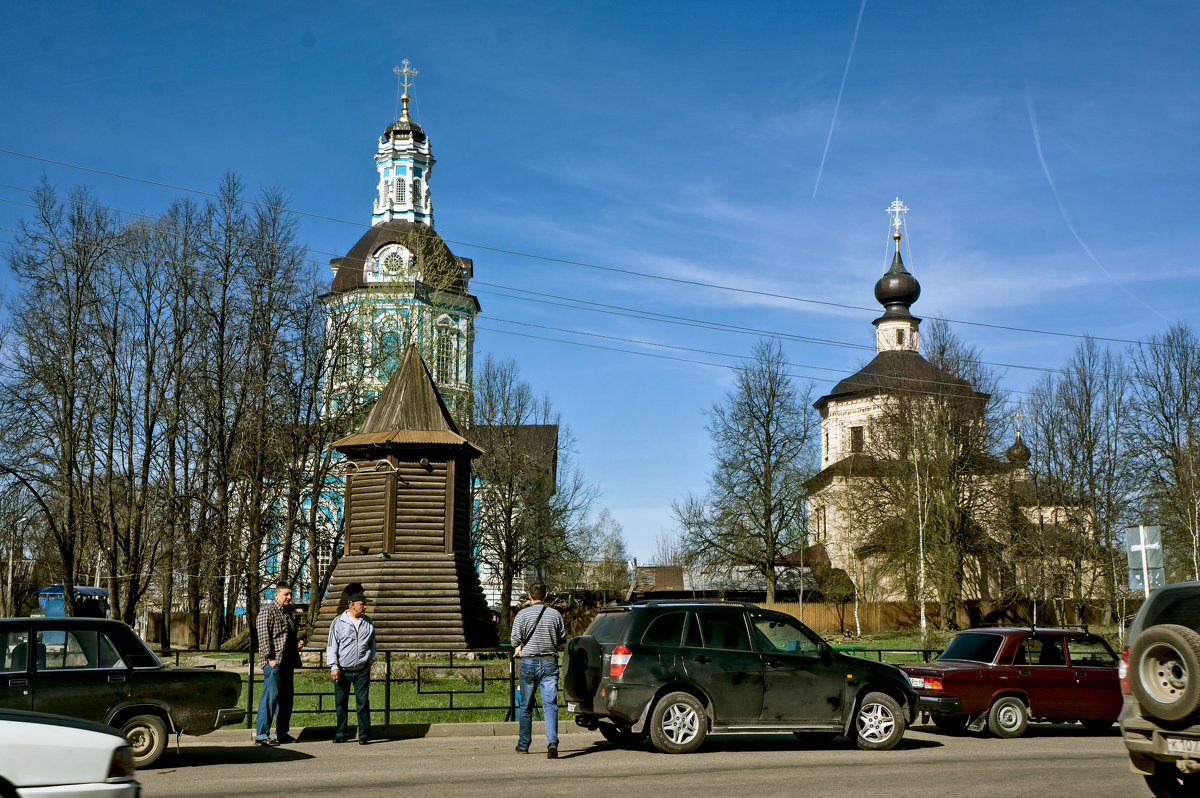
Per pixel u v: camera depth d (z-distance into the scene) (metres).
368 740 15.09
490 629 35.03
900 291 79.44
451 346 57.59
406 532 33.41
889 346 79.44
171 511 42.94
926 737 16.64
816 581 64.69
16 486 40.47
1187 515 51.75
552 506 61.25
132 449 43.91
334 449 34.81
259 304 42.91
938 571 55.66
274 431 41.84
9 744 7.06
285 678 14.73
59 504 46.56
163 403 44.62
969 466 57.34
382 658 30.78
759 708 14.15
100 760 7.30
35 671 11.96
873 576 61.31
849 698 14.51
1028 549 57.44
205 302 43.72
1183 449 53.53
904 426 58.06
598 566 85.25
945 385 57.88
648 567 88.12
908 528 56.78
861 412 77.38
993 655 17.11
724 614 14.49
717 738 15.95
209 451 43.28
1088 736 17.19
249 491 43.00
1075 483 59.50
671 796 10.25
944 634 56.62
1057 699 16.89
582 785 10.96
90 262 41.59
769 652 14.39
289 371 42.81
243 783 11.09
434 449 34.00
